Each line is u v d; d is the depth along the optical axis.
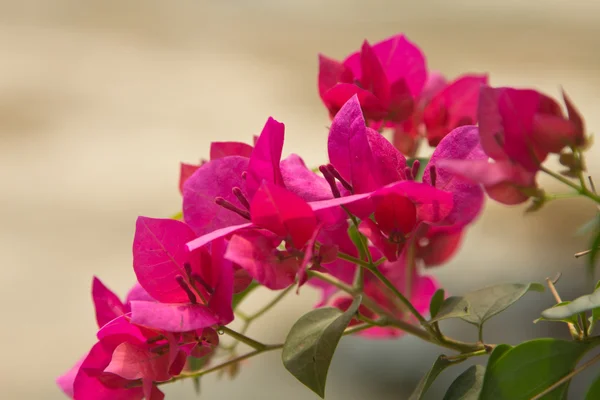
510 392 1.29
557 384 1.29
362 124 1.31
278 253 1.29
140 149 4.11
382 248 1.31
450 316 1.31
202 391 2.53
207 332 1.31
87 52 5.51
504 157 1.27
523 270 2.68
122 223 3.65
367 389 2.39
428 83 1.45
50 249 3.48
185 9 6.44
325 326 1.30
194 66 5.34
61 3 6.45
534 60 4.77
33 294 3.23
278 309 2.82
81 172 4.10
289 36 5.89
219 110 4.61
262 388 2.51
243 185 1.33
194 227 1.32
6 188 3.89
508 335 2.26
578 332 1.30
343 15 6.30
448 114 1.42
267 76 5.15
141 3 6.57
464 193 1.31
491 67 4.71
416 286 1.42
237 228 1.29
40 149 4.26
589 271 1.29
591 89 4.19
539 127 1.27
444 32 5.55
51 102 4.66
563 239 2.81
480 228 3.03
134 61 5.29
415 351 2.44
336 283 1.37
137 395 1.32
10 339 2.95
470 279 2.67
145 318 1.28
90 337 3.00
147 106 4.71
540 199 1.28
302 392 2.51
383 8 6.30
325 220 1.31
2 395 2.63
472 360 2.29
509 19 5.69
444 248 1.41
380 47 1.42
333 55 5.46
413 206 1.30
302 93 4.83
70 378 1.33
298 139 4.11
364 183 1.31
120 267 3.35
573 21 5.55
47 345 2.92
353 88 1.36
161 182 3.97
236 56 5.54
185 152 4.15
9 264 3.33
